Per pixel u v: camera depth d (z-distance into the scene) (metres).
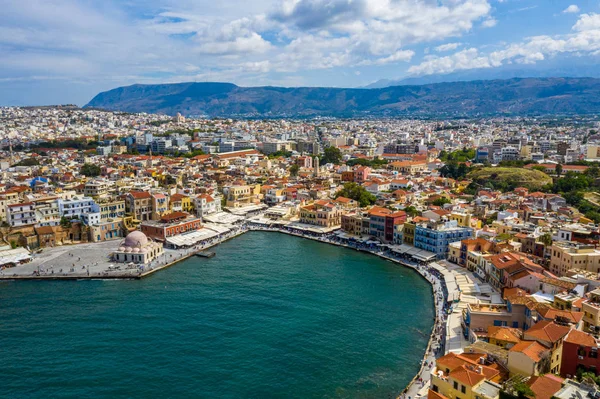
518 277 143.88
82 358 123.25
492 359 99.44
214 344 130.62
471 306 131.12
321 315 149.88
